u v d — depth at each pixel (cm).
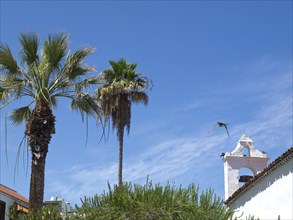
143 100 3672
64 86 2044
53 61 2002
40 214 1812
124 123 3625
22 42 1991
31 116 1948
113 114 3634
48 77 2012
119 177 3600
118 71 3703
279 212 2306
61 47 2006
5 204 3011
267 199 2431
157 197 1730
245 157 3222
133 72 3719
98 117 2081
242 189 2669
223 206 1772
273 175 2373
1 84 1991
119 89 3603
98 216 1714
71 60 2020
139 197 1745
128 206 1714
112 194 1777
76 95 2044
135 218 1691
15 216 2014
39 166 1903
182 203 1720
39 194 1877
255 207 2561
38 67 2011
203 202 1748
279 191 2317
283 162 2231
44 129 1931
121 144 3622
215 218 1719
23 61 2005
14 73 1989
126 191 1777
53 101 2056
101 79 2086
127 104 3647
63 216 1842
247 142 3278
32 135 1923
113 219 1705
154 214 1688
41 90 1945
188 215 1689
